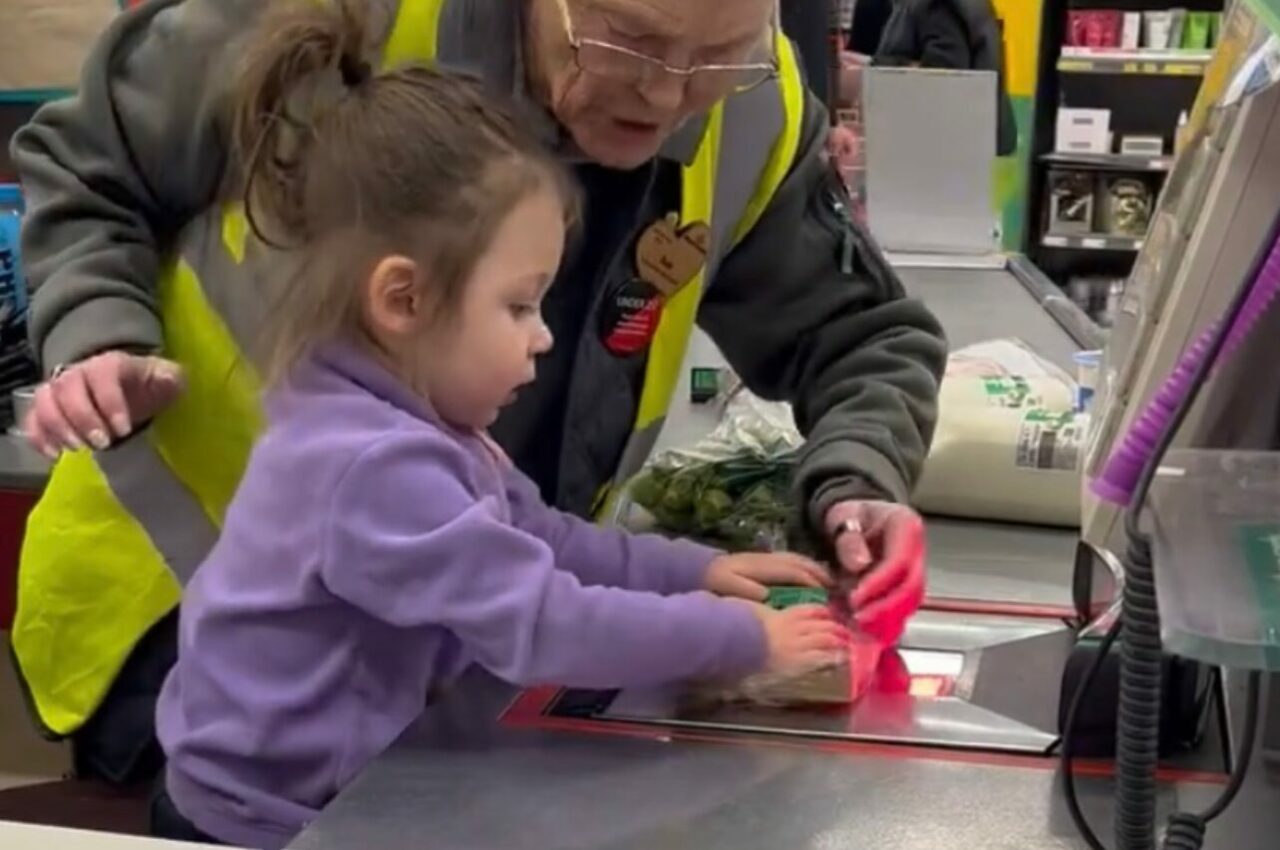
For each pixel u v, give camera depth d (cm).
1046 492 138
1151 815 71
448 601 91
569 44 113
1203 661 67
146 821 147
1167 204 91
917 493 142
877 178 315
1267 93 72
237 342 132
